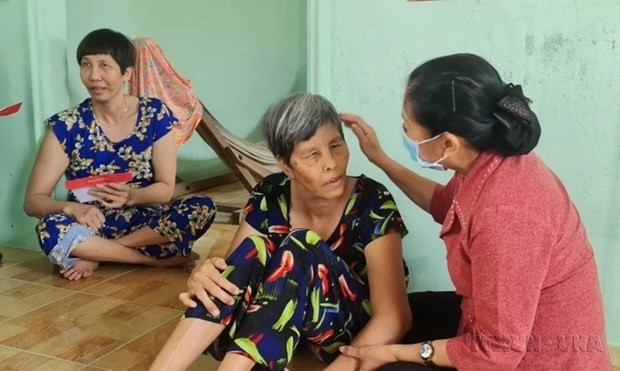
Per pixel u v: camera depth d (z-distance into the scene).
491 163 1.28
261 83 5.52
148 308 2.44
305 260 1.59
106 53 2.71
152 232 2.86
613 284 2.04
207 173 5.24
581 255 1.28
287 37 5.62
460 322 1.59
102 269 2.89
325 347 1.72
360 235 1.72
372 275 1.66
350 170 2.26
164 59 3.47
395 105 2.18
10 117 3.10
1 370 1.93
